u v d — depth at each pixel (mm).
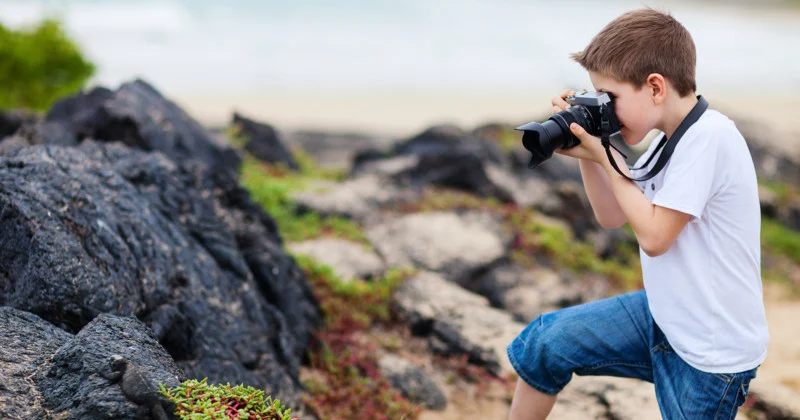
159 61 30438
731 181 2354
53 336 2621
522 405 2932
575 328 2777
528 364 2867
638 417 4207
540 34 42969
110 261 3244
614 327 2750
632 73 2412
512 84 31047
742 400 2451
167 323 3342
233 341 3621
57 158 3617
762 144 13477
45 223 3141
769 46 43375
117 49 31656
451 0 51062
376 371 4652
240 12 42188
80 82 11500
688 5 57688
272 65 31375
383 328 5371
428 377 4746
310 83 28578
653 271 2521
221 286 3807
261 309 4078
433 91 28625
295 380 4059
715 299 2393
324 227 6762
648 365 2756
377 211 7402
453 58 35625
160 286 3430
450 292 5742
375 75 31078
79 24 35125
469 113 24484
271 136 8875
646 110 2449
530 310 6301
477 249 6777
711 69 36188
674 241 2445
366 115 23016
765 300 7992
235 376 3500
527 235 7441
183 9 41031
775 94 30750
